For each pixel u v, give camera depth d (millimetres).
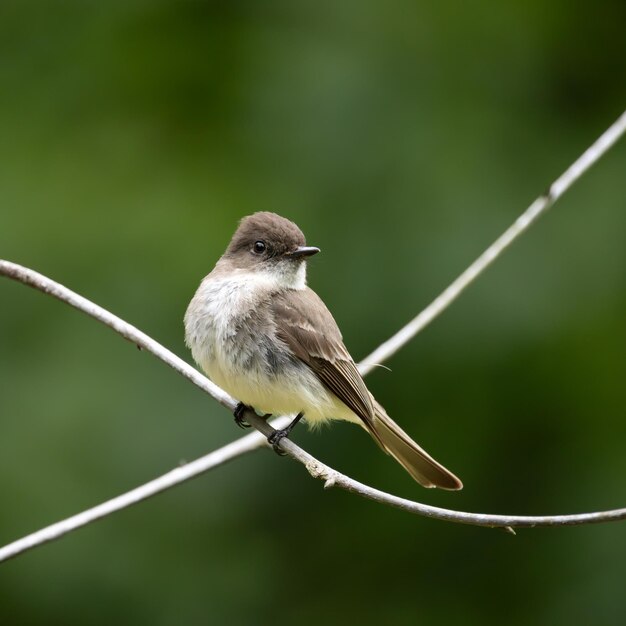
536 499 11477
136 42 12750
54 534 7426
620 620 10727
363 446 11531
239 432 10906
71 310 11305
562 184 8922
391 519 11531
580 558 11078
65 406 10906
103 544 10781
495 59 12531
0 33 12930
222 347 8328
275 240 8766
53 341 11195
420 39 12383
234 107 12352
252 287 8562
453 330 11453
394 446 8836
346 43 12312
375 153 11898
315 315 8648
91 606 10688
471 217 11617
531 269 11641
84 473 10719
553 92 12656
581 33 12836
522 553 11422
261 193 11820
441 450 11578
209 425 10898
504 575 11414
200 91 12562
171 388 11016
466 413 11562
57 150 12242
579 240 11820
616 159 12266
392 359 11461
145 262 11469
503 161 12008
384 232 11578
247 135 12188
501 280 11570
